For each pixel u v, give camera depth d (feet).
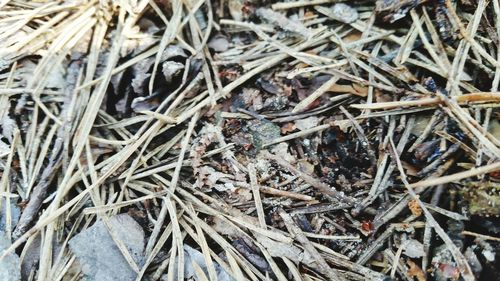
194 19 0.70
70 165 0.60
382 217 0.56
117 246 0.56
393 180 0.58
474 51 0.60
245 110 0.63
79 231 0.58
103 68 0.67
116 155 0.61
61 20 0.69
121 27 0.68
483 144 0.53
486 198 0.52
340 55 0.66
